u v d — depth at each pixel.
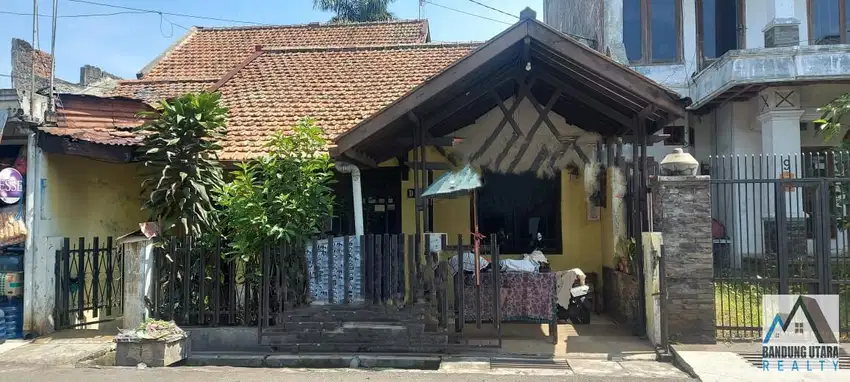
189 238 7.43
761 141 12.19
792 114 11.30
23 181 7.82
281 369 6.48
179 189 7.54
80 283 8.25
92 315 8.55
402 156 9.76
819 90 11.65
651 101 6.89
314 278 7.18
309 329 7.05
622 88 7.02
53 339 7.62
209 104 7.67
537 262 8.34
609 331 8.05
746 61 10.94
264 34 15.41
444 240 7.40
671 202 7.01
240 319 7.46
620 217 8.87
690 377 5.90
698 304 6.89
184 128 7.53
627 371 6.16
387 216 9.89
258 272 7.16
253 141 9.12
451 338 6.98
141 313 7.27
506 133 9.84
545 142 9.84
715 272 7.84
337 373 6.21
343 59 12.06
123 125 8.77
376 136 7.51
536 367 6.36
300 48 12.60
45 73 11.00
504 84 8.66
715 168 10.18
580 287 8.65
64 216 8.30
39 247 7.81
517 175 10.20
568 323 8.59
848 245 8.02
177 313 7.43
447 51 12.02
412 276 6.99
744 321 7.12
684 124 13.28
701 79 12.59
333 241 7.20
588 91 8.23
